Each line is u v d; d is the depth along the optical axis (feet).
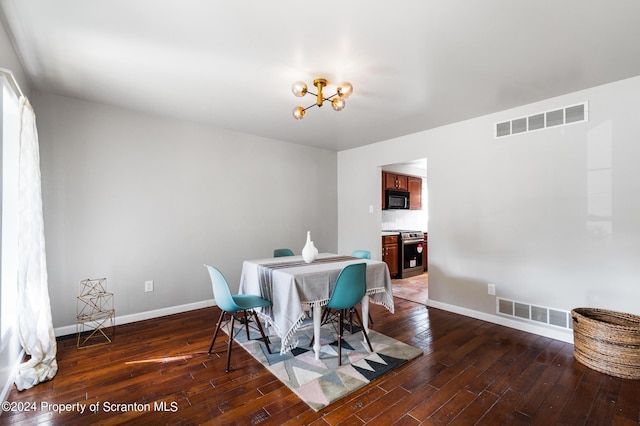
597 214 8.52
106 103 9.92
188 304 11.85
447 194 12.04
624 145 8.08
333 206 17.02
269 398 6.22
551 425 5.44
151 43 6.44
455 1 5.11
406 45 6.48
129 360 7.79
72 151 9.48
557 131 9.21
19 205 6.66
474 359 7.90
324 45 6.50
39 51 6.73
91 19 5.63
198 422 5.51
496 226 10.61
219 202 12.67
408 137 13.55
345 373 7.13
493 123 10.68
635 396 6.25
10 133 7.07
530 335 9.50
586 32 5.99
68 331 9.40
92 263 9.84
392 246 17.74
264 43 6.42
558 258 9.21
